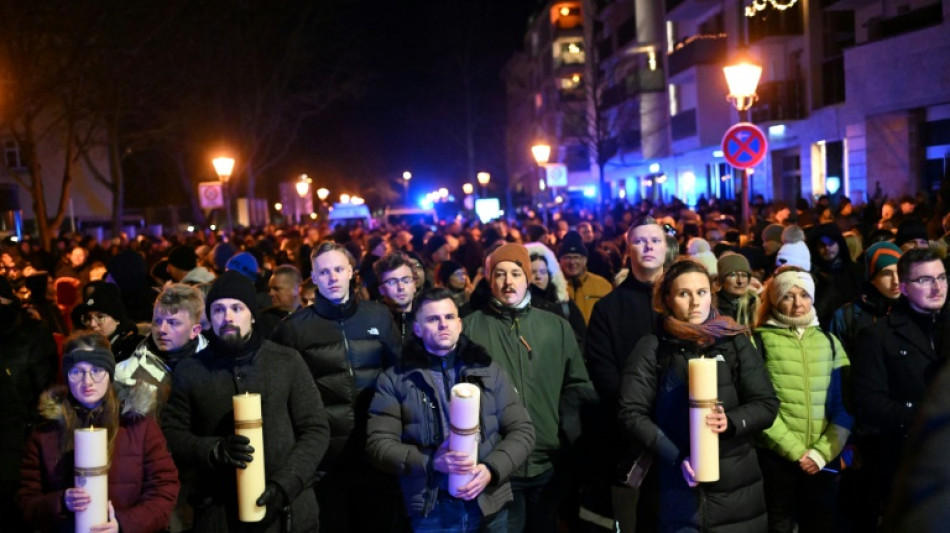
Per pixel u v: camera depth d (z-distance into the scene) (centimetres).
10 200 4209
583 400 552
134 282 790
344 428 540
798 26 2903
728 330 477
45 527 412
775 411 473
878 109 2398
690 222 1224
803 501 557
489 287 609
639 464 484
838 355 554
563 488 554
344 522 550
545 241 1361
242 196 5325
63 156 4403
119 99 2795
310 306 564
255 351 460
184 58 3175
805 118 2883
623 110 4600
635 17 4447
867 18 2670
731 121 3481
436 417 475
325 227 2705
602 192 3316
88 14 2134
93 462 400
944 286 520
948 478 122
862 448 571
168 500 429
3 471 489
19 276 1202
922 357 520
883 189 2427
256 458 423
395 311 639
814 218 1413
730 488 466
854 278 833
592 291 863
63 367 430
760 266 895
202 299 545
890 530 126
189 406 457
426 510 462
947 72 2150
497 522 480
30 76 2114
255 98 4247
